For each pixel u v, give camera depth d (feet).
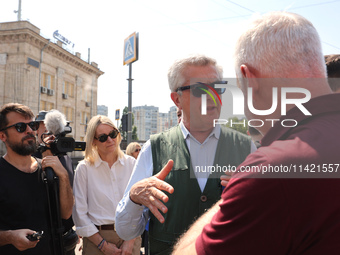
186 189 4.51
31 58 84.33
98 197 8.22
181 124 5.04
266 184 2.06
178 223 4.45
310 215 2.01
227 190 2.29
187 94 4.66
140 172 5.02
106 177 8.46
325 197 1.99
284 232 2.04
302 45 2.48
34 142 7.15
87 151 8.50
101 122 8.61
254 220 2.09
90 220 8.06
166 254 4.43
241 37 2.80
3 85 82.07
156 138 5.05
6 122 6.86
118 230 4.69
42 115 10.80
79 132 109.50
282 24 2.54
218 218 2.31
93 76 120.37
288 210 2.02
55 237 6.71
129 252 7.86
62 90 99.76
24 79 82.07
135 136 170.81
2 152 74.13
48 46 90.43
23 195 6.80
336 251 1.95
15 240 5.90
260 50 2.58
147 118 262.67
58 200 6.81
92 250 7.96
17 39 82.28
